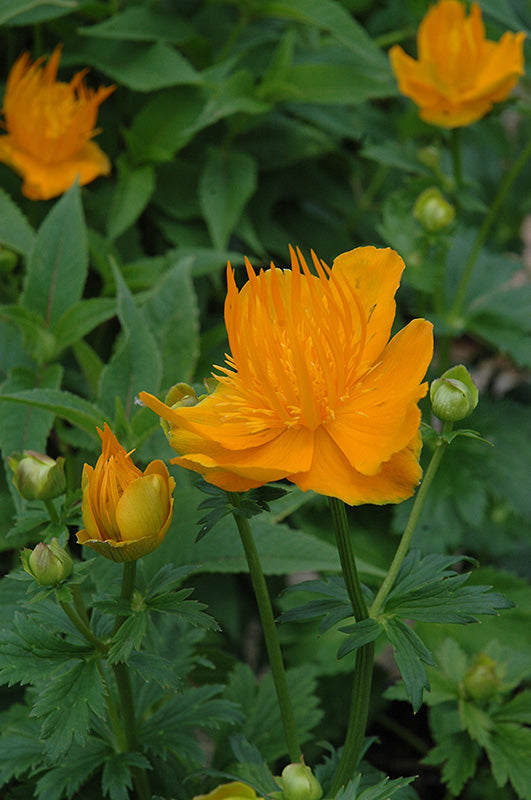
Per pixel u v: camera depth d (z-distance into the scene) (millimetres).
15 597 678
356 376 587
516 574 917
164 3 903
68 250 750
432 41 827
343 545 594
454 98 829
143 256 868
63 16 862
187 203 887
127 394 710
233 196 854
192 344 749
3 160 810
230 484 573
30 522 616
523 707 724
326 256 973
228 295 580
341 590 614
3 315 736
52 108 802
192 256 761
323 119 951
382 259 596
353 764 620
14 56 903
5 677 600
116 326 871
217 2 888
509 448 926
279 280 604
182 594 597
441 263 849
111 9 869
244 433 582
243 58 939
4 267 789
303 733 707
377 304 594
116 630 605
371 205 1047
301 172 982
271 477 564
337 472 577
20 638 608
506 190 880
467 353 1337
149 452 723
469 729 709
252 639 919
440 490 880
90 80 898
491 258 988
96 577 678
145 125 837
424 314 900
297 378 577
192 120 838
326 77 847
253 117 896
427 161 891
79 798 670
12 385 731
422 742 884
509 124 1275
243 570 697
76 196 754
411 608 600
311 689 718
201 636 683
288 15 844
